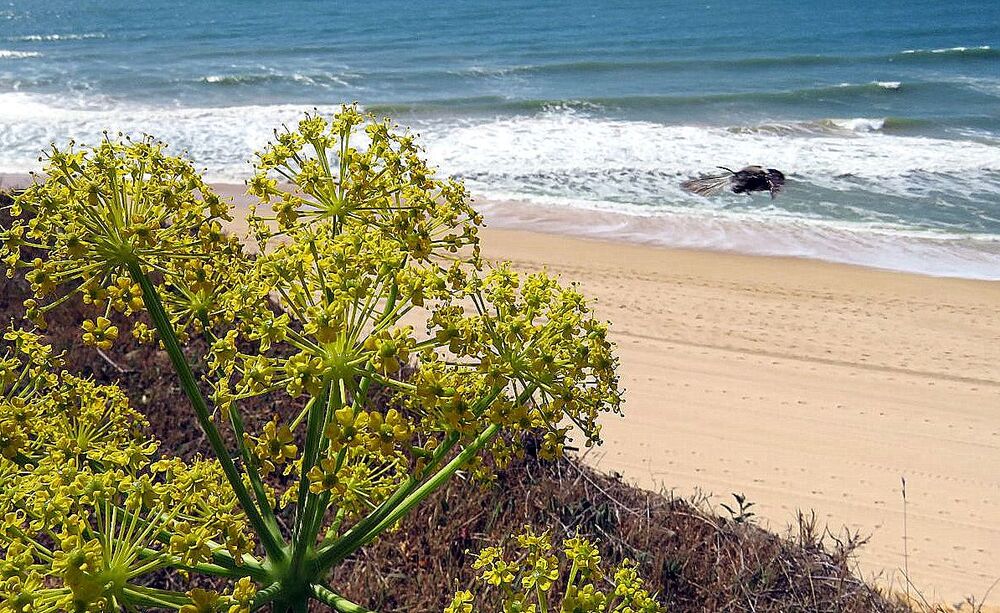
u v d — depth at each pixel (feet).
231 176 95.71
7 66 169.17
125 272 9.94
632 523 21.16
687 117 129.18
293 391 8.54
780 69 171.32
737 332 53.36
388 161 10.85
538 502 20.83
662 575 19.19
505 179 95.86
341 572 17.90
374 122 11.15
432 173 11.16
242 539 9.17
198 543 8.59
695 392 42.52
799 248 76.07
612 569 18.98
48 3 300.81
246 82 156.04
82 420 10.81
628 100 136.46
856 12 260.42
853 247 76.64
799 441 38.60
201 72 165.37
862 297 62.80
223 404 8.98
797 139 115.55
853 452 38.14
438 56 190.60
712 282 64.85
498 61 182.91
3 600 7.72
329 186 10.78
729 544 20.98
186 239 9.89
